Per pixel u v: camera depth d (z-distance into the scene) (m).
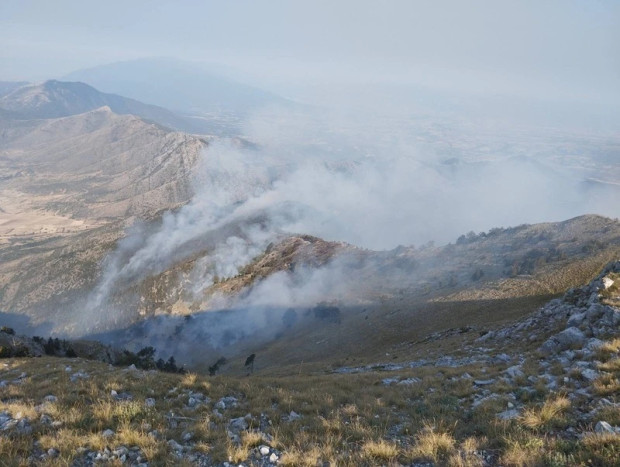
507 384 16.16
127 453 10.71
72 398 14.61
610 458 8.87
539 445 10.08
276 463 10.54
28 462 9.88
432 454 10.41
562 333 21.61
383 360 45.44
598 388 12.89
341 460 10.50
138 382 17.66
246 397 16.80
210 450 11.13
